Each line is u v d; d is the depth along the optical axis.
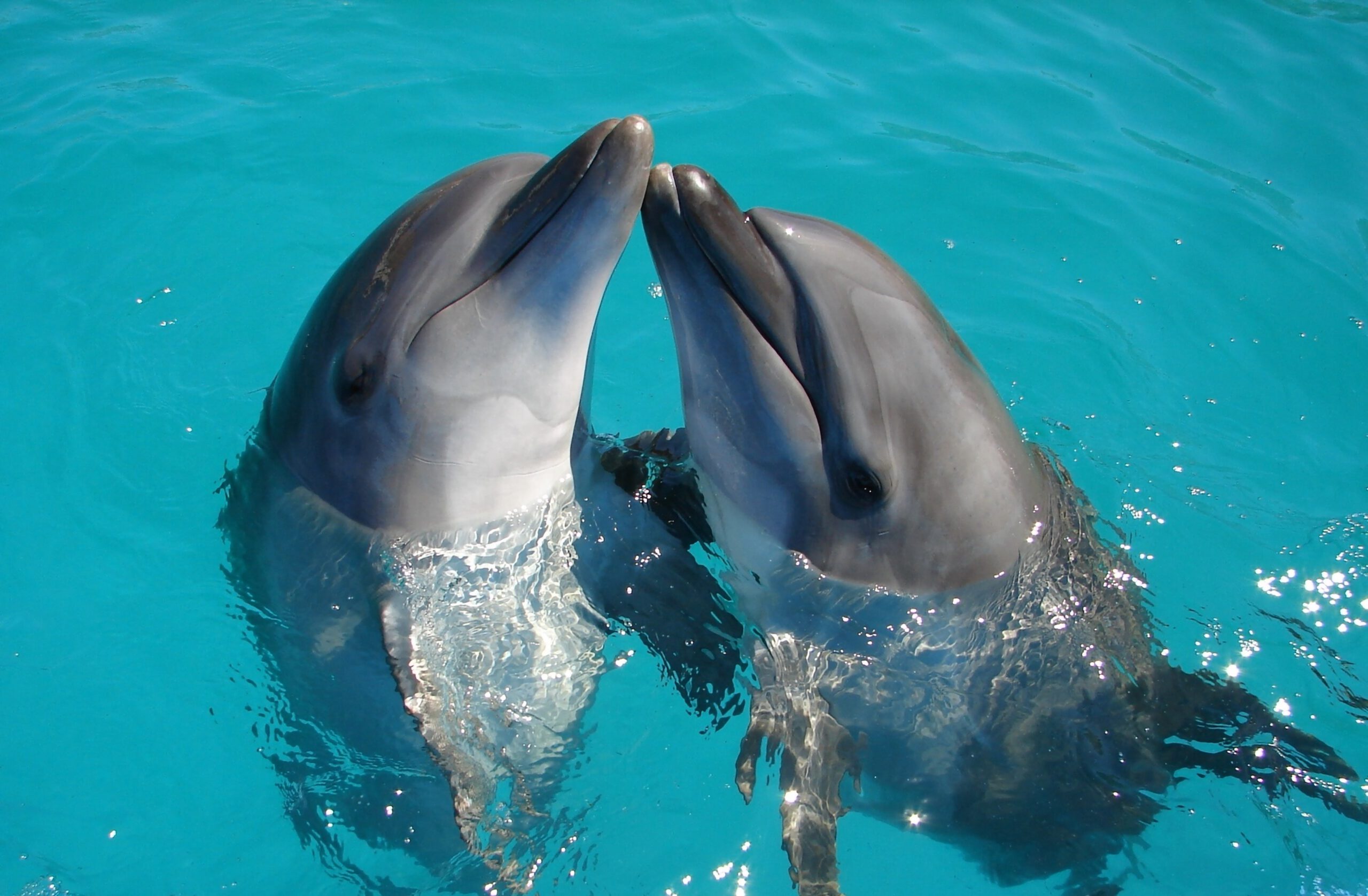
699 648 2.09
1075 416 2.42
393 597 1.97
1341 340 2.55
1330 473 2.36
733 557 2.05
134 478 2.31
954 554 1.96
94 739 2.06
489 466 1.98
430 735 1.89
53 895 1.95
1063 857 2.01
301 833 2.01
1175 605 2.17
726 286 1.90
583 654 2.06
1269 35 3.34
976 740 2.00
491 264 1.88
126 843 1.99
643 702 2.06
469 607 2.01
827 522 1.96
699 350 1.93
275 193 2.70
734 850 1.97
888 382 1.91
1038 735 1.99
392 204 2.69
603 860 1.96
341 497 1.99
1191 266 2.66
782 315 1.90
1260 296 2.62
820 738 1.98
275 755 2.05
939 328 1.95
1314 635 2.15
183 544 2.23
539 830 1.98
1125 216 2.74
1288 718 2.07
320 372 1.96
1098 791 1.99
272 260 2.60
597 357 2.49
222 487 2.15
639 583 2.09
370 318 1.92
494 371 1.92
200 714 2.08
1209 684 2.04
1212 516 2.29
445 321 1.90
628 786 2.01
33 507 2.28
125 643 2.13
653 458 2.12
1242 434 2.41
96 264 2.58
